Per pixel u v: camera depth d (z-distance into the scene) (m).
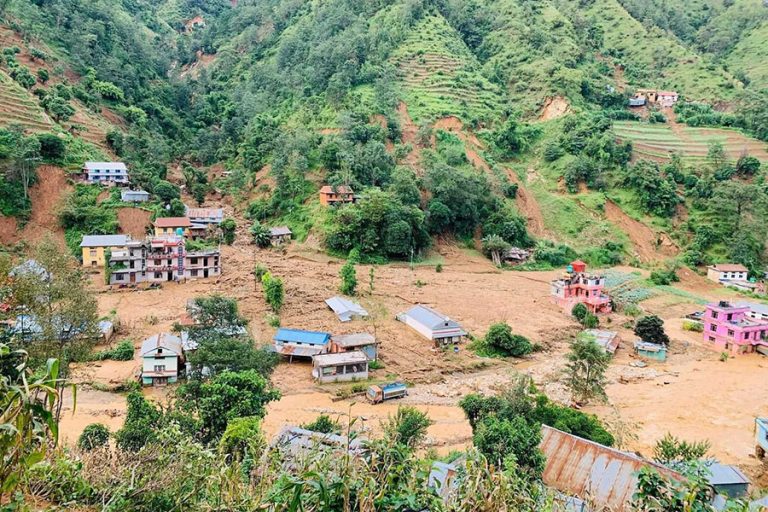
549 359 63.22
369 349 59.56
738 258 102.81
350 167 111.62
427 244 103.50
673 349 68.19
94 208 93.75
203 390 36.28
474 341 65.50
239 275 84.25
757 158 124.56
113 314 66.31
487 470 12.56
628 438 43.28
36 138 95.75
